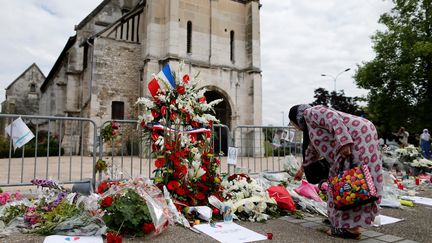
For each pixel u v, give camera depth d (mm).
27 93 44500
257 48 22516
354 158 3539
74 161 14945
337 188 3451
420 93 20375
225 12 22312
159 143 4910
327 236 3709
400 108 20641
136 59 21969
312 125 3789
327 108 3732
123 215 3551
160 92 5102
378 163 3545
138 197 3834
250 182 5215
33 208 4117
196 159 5023
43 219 3811
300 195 5371
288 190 5473
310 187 5484
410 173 9594
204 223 4215
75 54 26641
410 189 7234
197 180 4883
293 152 8469
